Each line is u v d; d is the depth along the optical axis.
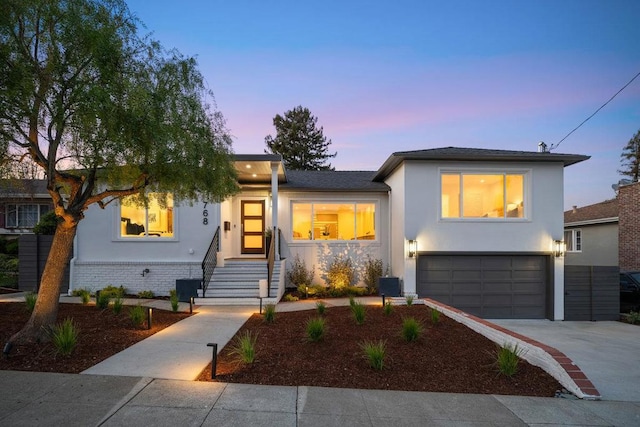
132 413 3.39
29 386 3.96
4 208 18.19
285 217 13.36
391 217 13.14
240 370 4.64
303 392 4.02
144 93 4.98
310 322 6.30
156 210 11.88
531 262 11.49
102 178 6.82
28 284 11.80
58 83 5.16
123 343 5.77
